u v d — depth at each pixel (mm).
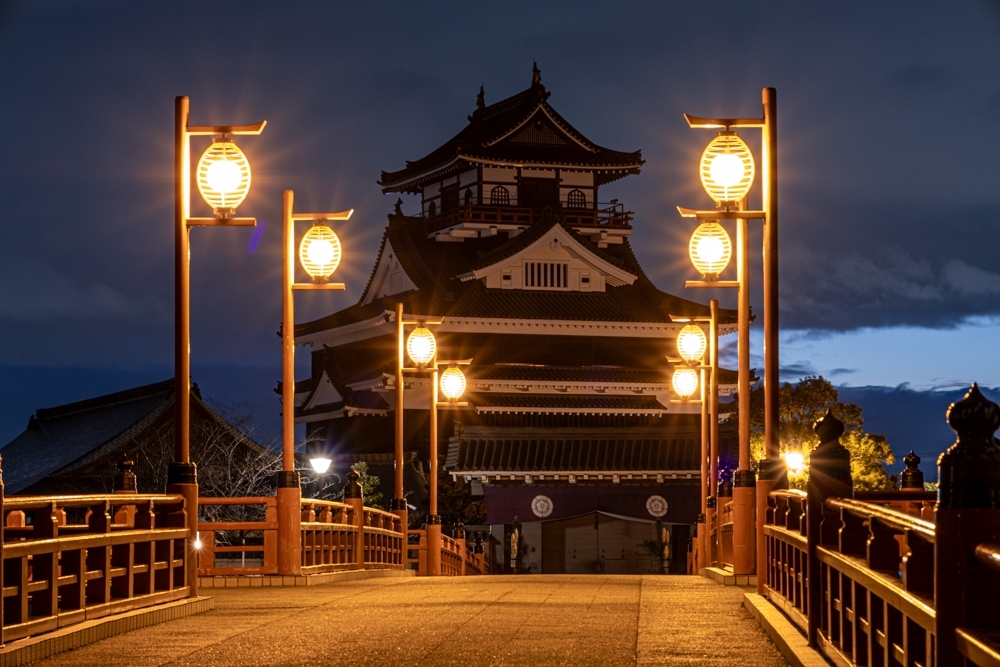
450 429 67688
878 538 7848
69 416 51094
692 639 11453
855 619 8281
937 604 6008
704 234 19938
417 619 13266
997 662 5219
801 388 50219
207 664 9961
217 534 38938
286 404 20406
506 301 69188
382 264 77188
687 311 72000
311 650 10773
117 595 12461
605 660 10164
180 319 14711
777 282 15211
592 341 70688
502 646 11000
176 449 14531
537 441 62562
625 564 62094
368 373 69562
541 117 77438
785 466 14719
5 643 9797
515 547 59438
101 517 11906
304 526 20625
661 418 69250
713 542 28547
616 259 71875
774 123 15648
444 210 80312
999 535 5945
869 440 48812
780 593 13023
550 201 78062
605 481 62438
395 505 30828
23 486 42438
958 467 6020
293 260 20766
